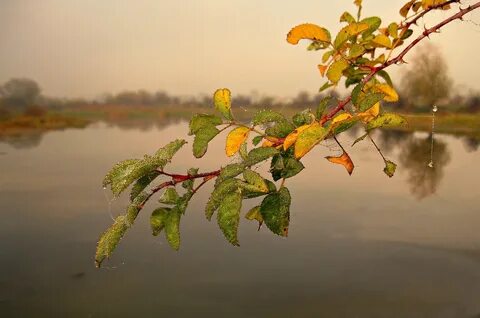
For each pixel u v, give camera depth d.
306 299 11.00
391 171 1.00
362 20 1.11
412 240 15.18
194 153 0.78
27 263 14.23
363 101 0.78
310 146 0.72
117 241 0.71
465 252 14.12
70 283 12.75
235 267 13.65
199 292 11.77
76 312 10.88
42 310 10.97
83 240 16.80
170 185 0.77
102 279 12.97
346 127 0.79
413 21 1.12
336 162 0.84
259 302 11.11
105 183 0.73
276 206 0.69
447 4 1.10
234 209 0.65
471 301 10.80
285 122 0.82
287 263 13.73
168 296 11.68
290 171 0.77
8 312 10.81
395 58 1.06
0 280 12.95
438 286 11.72
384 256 14.03
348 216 18.78
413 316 9.93
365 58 1.09
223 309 10.62
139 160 0.74
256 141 0.81
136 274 13.27
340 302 10.85
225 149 0.79
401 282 11.91
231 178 0.69
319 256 14.22
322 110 0.83
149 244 16.08
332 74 1.02
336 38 0.98
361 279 12.31
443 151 34.41
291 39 0.99
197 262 14.10
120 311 10.71
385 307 10.49
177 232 0.77
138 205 0.74
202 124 0.79
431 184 24.12
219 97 0.80
